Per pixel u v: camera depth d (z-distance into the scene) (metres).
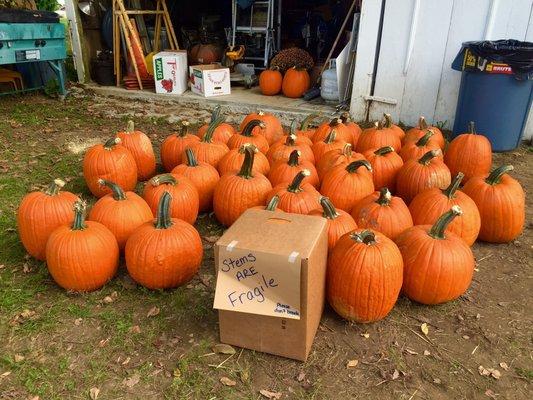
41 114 6.65
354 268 2.34
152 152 4.34
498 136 5.30
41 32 6.71
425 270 2.54
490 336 2.52
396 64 6.08
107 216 2.92
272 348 2.31
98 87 8.09
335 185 3.34
